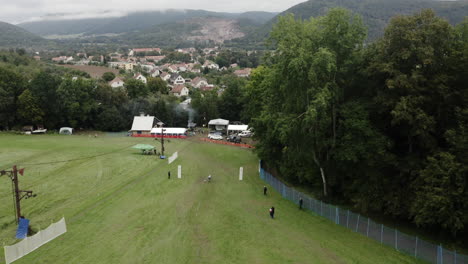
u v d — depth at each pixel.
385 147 33.97
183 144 85.38
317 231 34.66
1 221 35.03
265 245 31.31
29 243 28.77
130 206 40.44
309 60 34.44
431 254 28.69
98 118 106.06
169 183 50.62
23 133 94.25
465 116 29.41
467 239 30.84
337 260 28.69
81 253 28.88
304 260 28.61
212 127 110.81
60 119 102.50
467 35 34.41
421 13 33.16
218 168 61.56
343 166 39.06
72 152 70.81
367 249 30.64
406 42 32.66
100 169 57.53
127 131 107.75
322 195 43.50
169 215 37.94
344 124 35.97
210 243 31.48
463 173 27.19
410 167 32.72
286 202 43.78
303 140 38.66
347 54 37.22
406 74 32.97
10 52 192.88
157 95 128.25
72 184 48.53
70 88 102.06
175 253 29.36
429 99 31.77
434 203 27.09
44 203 40.62
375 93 37.41
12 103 95.38
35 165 58.66
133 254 28.95
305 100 36.81
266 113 51.97
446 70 32.84
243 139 94.50
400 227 35.09
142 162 63.78
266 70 62.41
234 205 42.06
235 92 117.69
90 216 37.03
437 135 33.16
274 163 57.41
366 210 36.88
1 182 48.00
